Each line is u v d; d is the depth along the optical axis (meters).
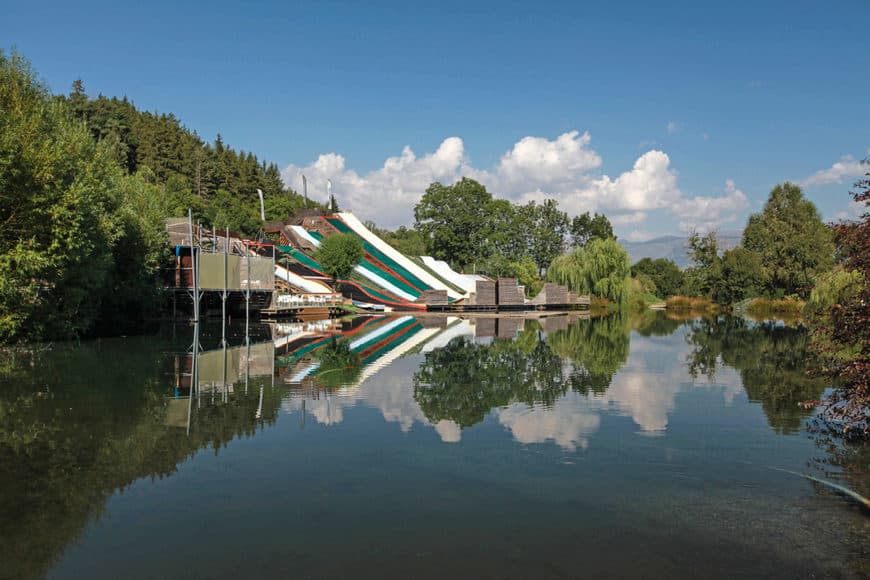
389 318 59.28
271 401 17.09
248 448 12.47
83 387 18.91
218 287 48.69
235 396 17.78
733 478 10.66
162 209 51.34
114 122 111.06
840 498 9.69
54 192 27.33
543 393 18.64
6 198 25.83
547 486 10.24
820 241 76.88
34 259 26.19
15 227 26.77
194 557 7.70
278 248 76.75
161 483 10.36
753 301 77.38
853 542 8.09
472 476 10.76
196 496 9.77
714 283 93.00
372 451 12.30
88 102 111.38
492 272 117.12
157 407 16.17
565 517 8.94
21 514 9.03
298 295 61.88
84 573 7.30
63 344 30.11
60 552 7.83
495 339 37.28
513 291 80.12
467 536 8.29
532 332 43.31
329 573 7.28
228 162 144.88
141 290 43.06
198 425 14.32
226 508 9.27
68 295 30.58
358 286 71.81
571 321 57.81
